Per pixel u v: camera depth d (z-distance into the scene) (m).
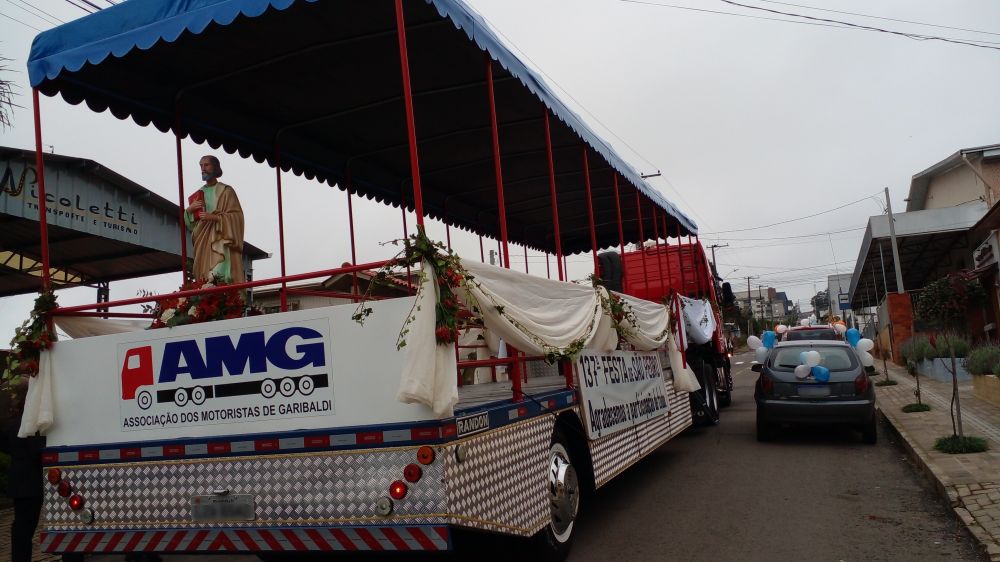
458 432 4.36
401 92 6.97
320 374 4.56
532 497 5.30
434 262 4.30
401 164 8.97
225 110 7.04
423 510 4.18
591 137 8.14
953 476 7.68
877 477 8.61
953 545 5.84
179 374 4.96
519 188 10.28
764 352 16.39
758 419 11.55
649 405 8.66
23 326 5.37
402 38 4.61
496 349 7.65
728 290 18.64
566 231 13.53
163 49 5.79
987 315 21.98
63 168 12.30
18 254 13.80
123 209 13.46
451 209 10.66
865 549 5.83
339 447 4.39
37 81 5.34
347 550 4.34
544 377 9.09
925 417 12.43
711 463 10.01
